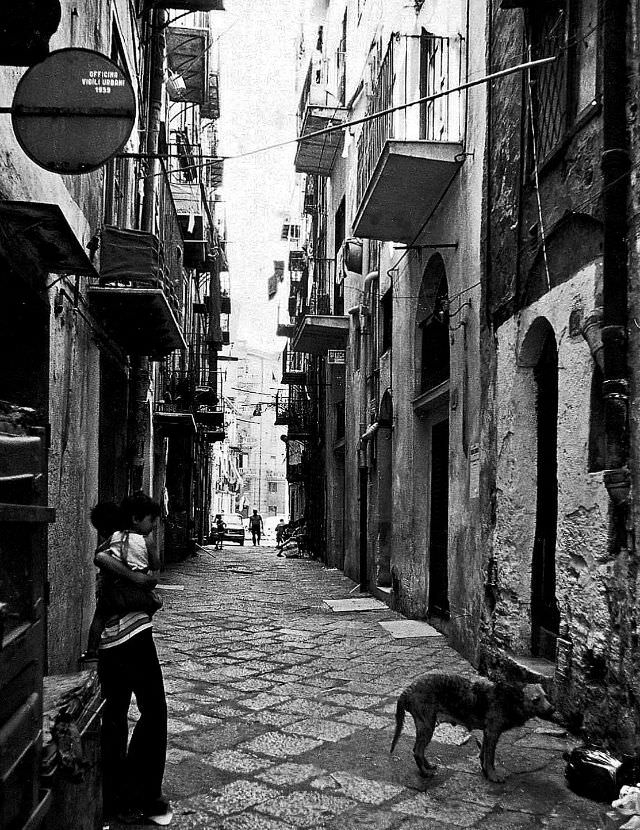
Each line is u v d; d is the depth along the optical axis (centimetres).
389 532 1286
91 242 762
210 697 608
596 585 488
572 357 539
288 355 3306
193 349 2384
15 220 426
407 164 840
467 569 780
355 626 980
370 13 1441
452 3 909
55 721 288
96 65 451
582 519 513
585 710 493
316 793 408
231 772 438
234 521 3797
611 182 467
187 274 2020
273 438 7056
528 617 649
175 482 2266
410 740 501
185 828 363
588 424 512
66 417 675
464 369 811
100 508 402
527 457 659
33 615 250
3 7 349
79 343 744
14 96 447
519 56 675
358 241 1572
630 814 370
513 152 676
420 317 1044
